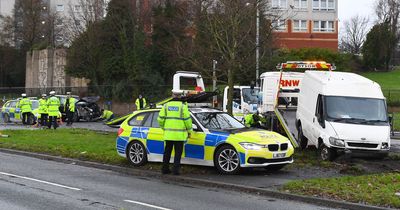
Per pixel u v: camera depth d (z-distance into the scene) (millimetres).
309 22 73938
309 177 11469
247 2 20969
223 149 11812
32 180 11320
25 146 17156
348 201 8680
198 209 8359
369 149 13820
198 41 26359
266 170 12469
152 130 12922
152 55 43000
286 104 20766
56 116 24844
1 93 58250
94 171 12891
